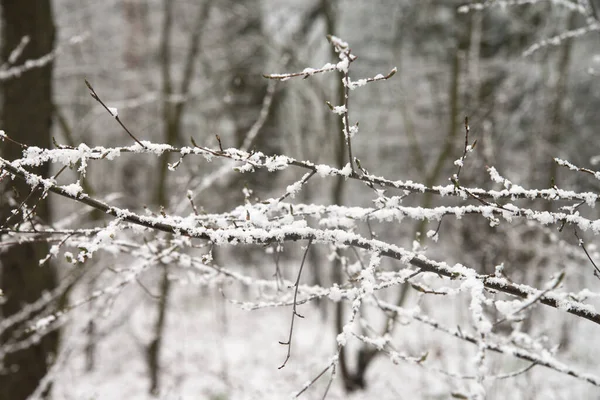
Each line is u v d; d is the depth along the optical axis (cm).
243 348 723
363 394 581
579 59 778
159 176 690
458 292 154
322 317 817
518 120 769
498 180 155
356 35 955
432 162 977
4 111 392
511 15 761
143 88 905
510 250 517
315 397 496
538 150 700
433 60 923
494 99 721
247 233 145
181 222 149
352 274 208
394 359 165
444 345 534
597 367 519
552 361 178
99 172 959
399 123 980
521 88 799
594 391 458
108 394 596
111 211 142
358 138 1023
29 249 392
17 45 394
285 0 871
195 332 771
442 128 932
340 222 164
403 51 928
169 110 741
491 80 850
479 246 565
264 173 946
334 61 681
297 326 845
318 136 913
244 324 838
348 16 949
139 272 198
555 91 737
